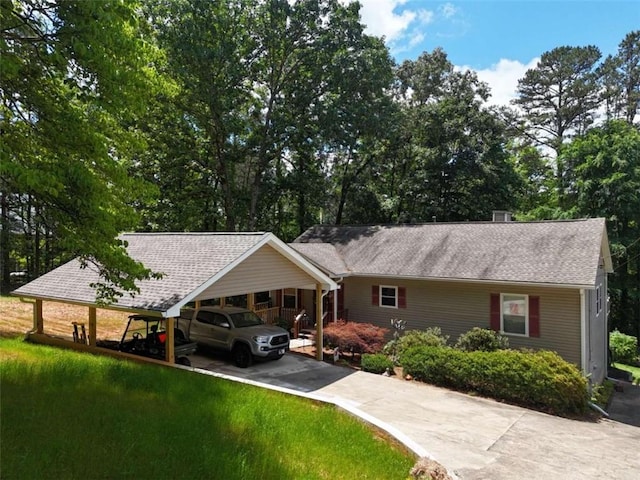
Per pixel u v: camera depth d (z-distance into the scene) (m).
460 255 18.31
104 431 6.04
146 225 28.72
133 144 9.26
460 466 8.00
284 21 27.12
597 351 17.77
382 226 23.72
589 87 38.72
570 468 8.26
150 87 8.61
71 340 15.48
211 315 15.55
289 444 6.78
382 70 27.83
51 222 8.71
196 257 13.80
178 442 6.01
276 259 14.88
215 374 11.18
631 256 27.72
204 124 26.97
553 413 12.20
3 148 6.66
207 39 25.17
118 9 7.22
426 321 18.61
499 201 31.03
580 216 28.55
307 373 14.18
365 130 28.09
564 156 30.23
